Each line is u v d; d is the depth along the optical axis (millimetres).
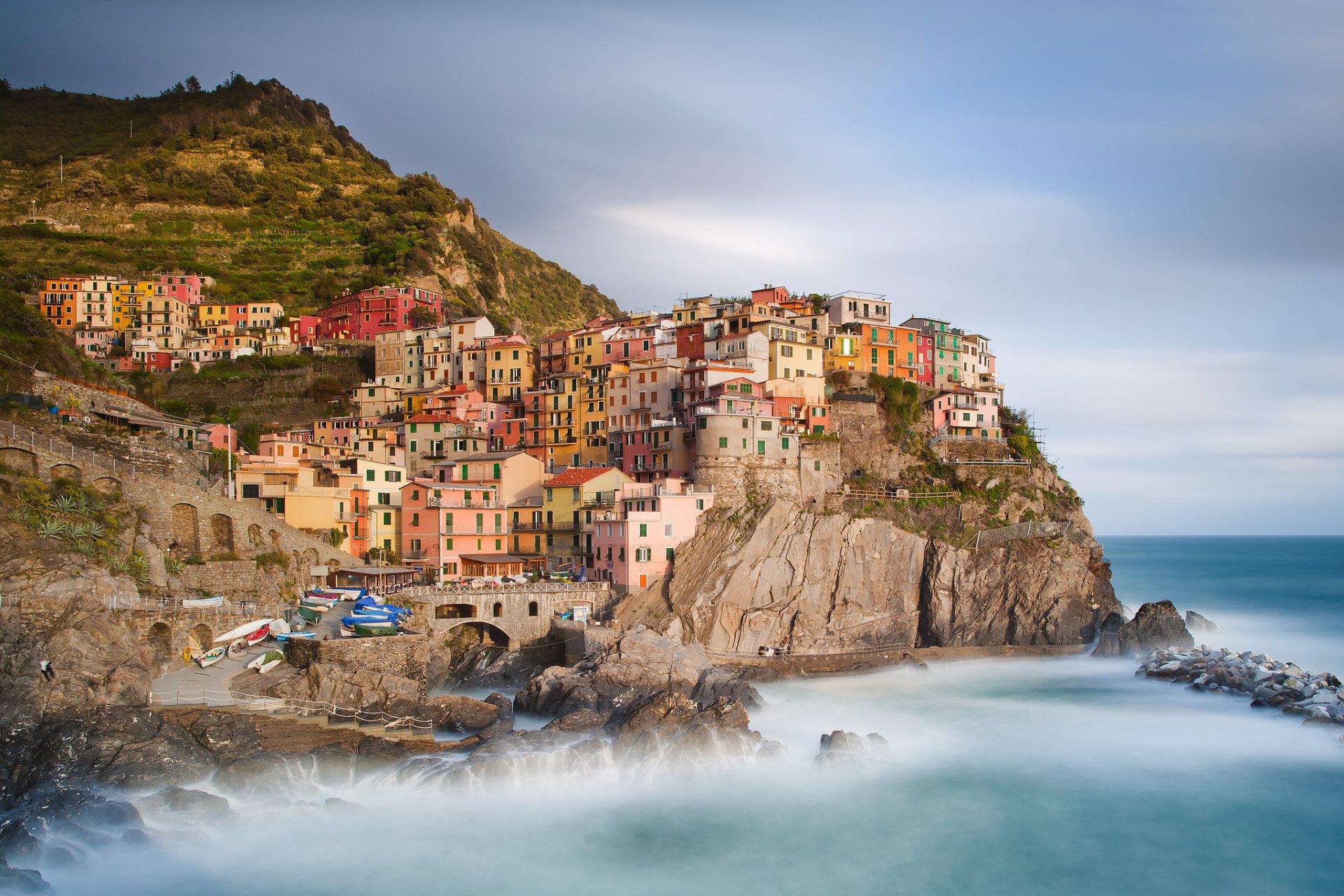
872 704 103000
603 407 154000
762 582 121500
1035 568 132250
